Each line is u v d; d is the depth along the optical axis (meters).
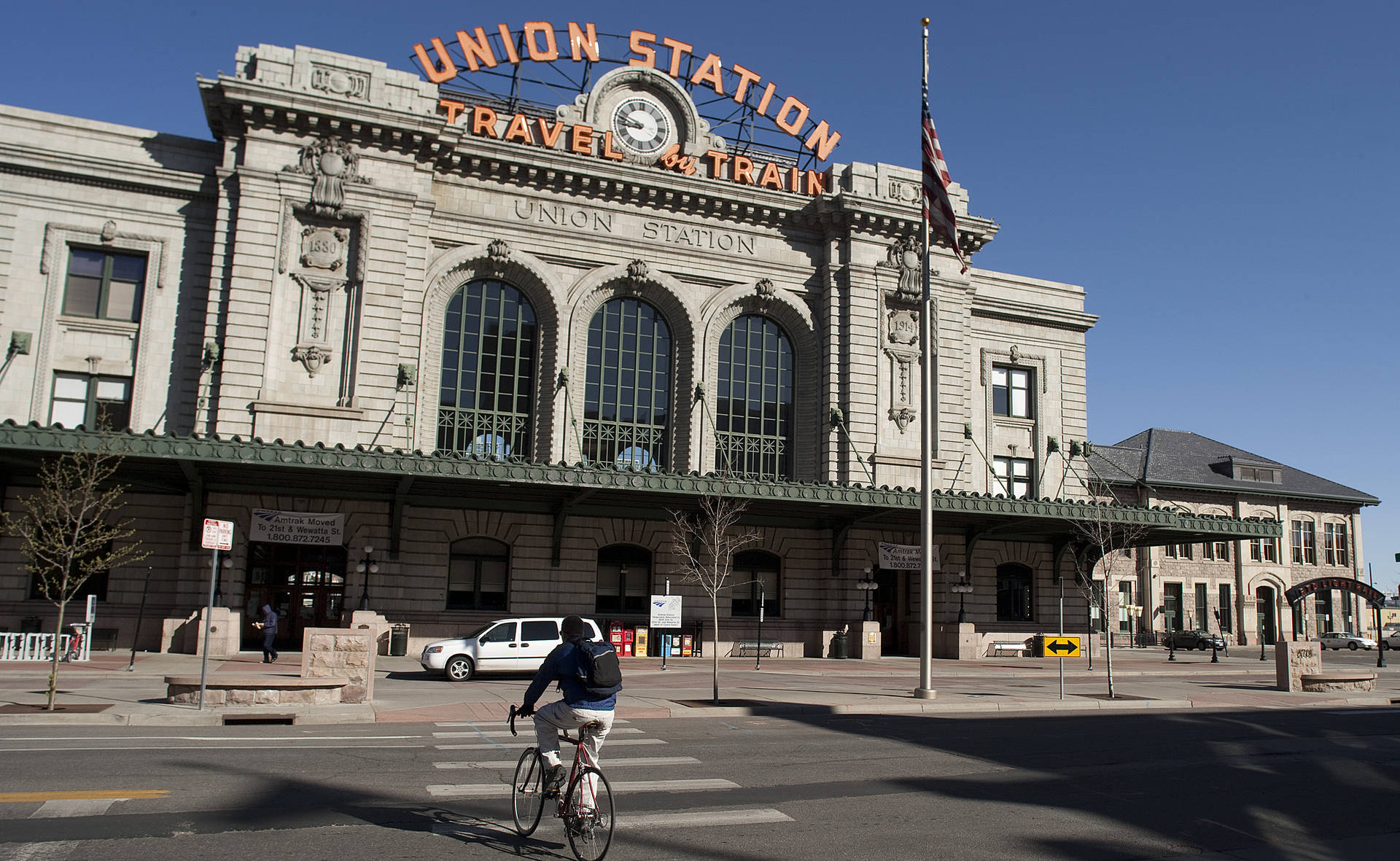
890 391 43.19
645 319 42.44
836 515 40.44
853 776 13.70
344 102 35.94
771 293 43.06
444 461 31.89
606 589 39.44
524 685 26.44
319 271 35.91
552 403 39.47
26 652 29.84
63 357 34.78
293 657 32.81
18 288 34.50
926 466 26.02
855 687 27.94
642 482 34.12
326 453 30.62
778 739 17.52
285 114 35.56
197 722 17.92
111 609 33.78
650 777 13.20
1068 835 10.56
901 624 45.56
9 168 34.88
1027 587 47.78
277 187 35.50
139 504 34.53
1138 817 11.59
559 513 37.56
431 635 36.34
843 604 41.81
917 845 9.93
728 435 42.59
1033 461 49.09
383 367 35.84
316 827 9.86
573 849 8.93
